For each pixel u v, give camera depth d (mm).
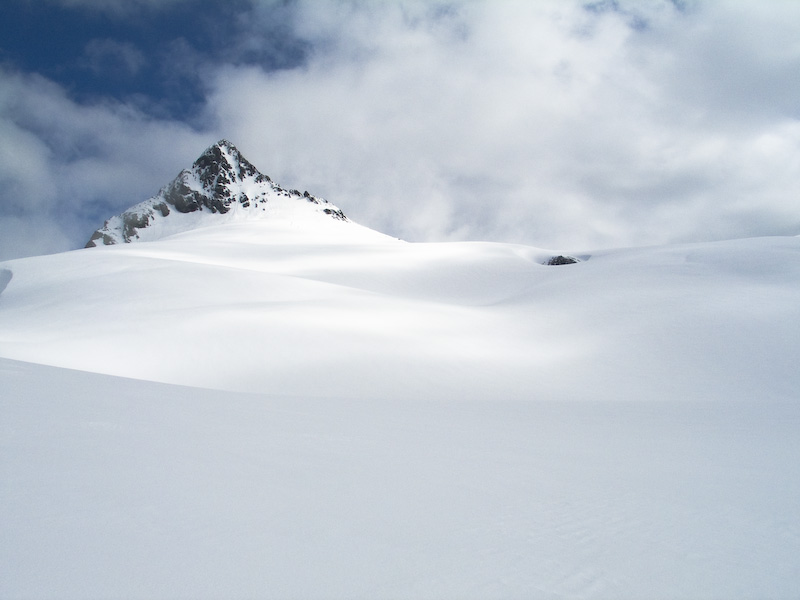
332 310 20188
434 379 13672
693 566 2057
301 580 1702
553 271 49656
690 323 19359
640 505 2900
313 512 2396
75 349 13820
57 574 1586
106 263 34906
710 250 40969
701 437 5672
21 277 33562
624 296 25422
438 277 51500
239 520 2201
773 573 2033
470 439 4969
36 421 3727
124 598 1476
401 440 4578
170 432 3879
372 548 2029
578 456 4328
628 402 10250
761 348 16719
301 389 12547
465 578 1808
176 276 27016
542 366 15617
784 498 3170
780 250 38250
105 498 2297
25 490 2301
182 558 1783
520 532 2346
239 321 17281
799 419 7680
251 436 4070
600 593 1752
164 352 14445
